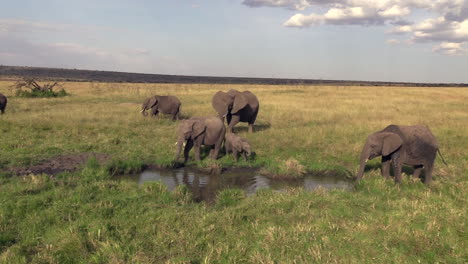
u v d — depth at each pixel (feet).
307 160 38.93
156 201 24.98
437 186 28.73
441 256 17.43
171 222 21.03
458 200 25.13
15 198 23.95
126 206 23.48
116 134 48.14
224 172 35.73
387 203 24.76
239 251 17.99
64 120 55.62
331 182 32.94
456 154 40.42
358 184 29.86
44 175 29.14
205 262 16.75
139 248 17.84
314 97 116.57
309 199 25.39
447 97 128.36
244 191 28.94
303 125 60.59
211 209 24.67
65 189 26.68
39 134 45.75
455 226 20.21
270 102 95.04
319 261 17.01
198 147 37.81
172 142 45.32
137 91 124.77
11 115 60.75
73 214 21.71
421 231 19.39
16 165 33.45
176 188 27.61
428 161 29.40
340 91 152.25
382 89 177.88
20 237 19.17
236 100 50.34
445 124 59.82
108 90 133.59
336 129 54.19
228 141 39.45
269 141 46.78
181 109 75.15
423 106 90.43
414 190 27.68
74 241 17.98
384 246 18.19
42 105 80.84
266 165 37.47
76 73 566.77
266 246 18.29
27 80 108.58
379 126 57.06
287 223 21.48
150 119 60.90
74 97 102.27
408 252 17.83
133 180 32.50
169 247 18.43
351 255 17.58
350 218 22.02
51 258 16.71
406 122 61.16
